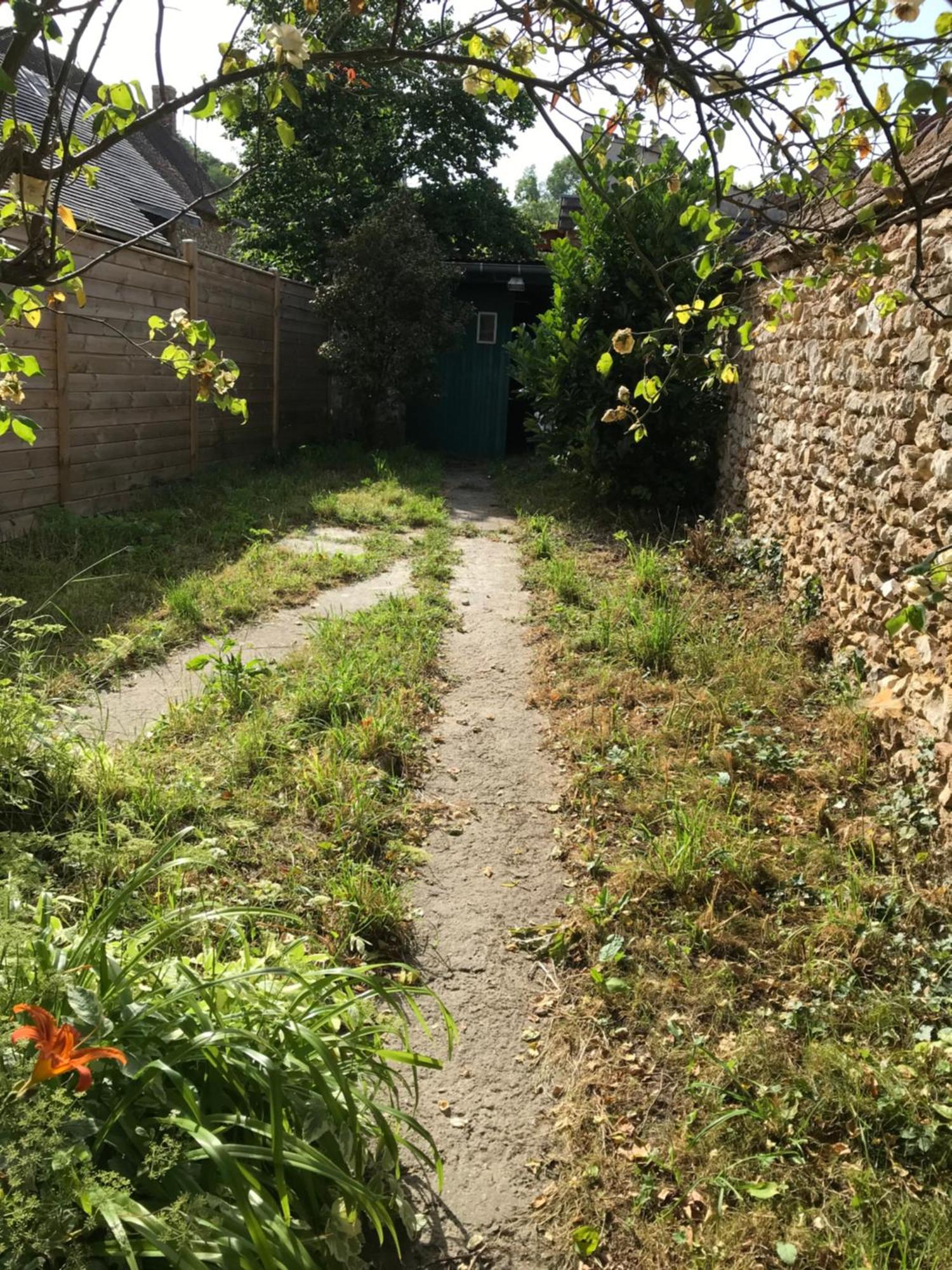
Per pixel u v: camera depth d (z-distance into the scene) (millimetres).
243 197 17469
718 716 4848
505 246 19578
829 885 3562
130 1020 1932
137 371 8742
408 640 6016
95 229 7945
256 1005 2178
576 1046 2887
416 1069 2480
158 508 8703
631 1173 2439
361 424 15586
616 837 3990
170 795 3758
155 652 5527
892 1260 2174
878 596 4902
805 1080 2654
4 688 4059
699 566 7609
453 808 4246
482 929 3447
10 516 6953
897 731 4367
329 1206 2031
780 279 3371
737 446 8766
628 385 9508
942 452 4168
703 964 3191
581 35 2059
